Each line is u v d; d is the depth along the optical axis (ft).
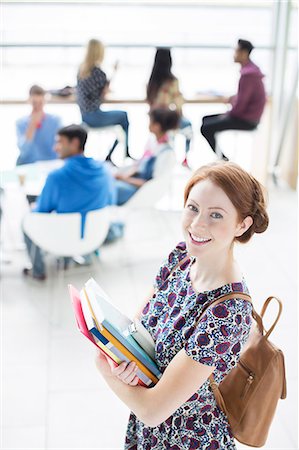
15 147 20.07
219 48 19.86
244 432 5.99
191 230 5.32
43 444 9.28
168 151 14.26
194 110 23.41
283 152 18.95
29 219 12.03
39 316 12.37
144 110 23.79
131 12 34.12
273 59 18.79
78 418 9.81
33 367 10.91
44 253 13.53
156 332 5.81
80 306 5.62
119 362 5.46
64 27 31.81
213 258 5.40
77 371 10.84
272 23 18.52
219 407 5.91
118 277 13.88
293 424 9.71
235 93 18.28
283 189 18.65
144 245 15.29
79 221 11.90
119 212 16.44
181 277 5.84
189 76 25.77
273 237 15.72
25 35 30.45
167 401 5.31
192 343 5.24
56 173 11.87
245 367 5.95
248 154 20.71
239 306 5.30
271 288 13.46
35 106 15.61
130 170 14.98
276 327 12.06
